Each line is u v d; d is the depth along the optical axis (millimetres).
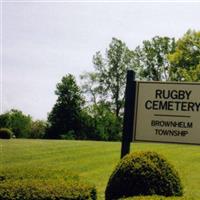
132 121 13234
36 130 73500
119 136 73000
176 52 66750
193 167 25234
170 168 11891
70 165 25000
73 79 74438
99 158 28031
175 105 12992
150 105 13156
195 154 31047
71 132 70688
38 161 26203
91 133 72625
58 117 72938
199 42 65875
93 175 21797
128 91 13305
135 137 13164
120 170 11781
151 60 78875
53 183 10430
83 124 72938
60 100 73375
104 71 79250
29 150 30562
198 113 12836
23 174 11484
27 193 9961
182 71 64812
